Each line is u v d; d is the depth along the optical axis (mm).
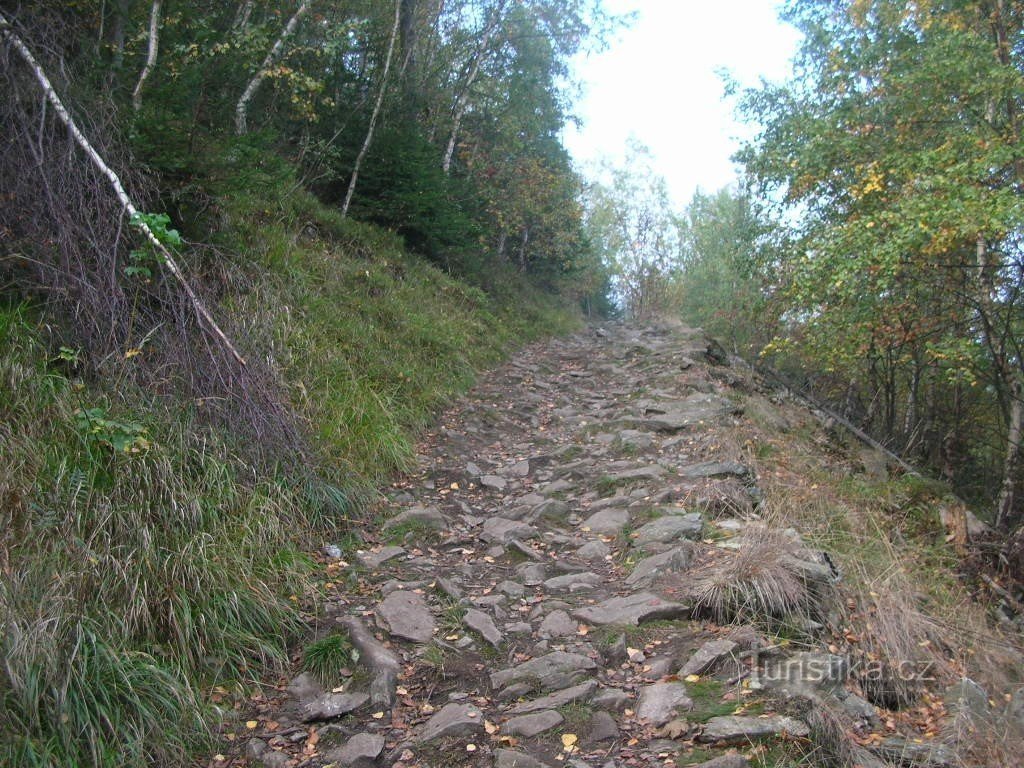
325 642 4090
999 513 10523
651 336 15992
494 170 19672
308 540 5250
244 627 4129
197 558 4105
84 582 3555
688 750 3166
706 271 26828
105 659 3318
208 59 7762
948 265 9422
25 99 5332
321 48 11875
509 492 6871
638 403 9516
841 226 8906
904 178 9117
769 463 7320
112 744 3119
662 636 4141
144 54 8125
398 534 5711
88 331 4910
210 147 6781
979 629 4871
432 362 9773
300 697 3811
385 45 14492
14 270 4961
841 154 10258
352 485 6012
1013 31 9867
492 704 3693
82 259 5098
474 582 5070
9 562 3385
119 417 4520
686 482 6355
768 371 15016
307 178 12594
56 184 5145
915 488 8117
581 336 19609
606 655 4016
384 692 3775
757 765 3025
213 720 3555
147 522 4113
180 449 4676
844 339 10266
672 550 4988
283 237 9023
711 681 3658
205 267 6535
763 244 12695
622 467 7031
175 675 3584
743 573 4426
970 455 14602
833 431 10727
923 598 5043
